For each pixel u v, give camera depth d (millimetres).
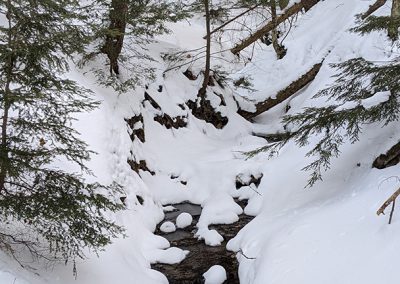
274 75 18156
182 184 12219
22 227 6465
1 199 5617
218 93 15758
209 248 9422
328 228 7121
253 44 20688
